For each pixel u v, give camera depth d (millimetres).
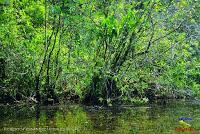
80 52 21281
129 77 22125
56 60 21422
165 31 23219
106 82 21703
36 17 21984
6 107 20031
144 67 22969
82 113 18281
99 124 15484
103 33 20844
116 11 21703
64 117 17125
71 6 20453
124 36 21328
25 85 21375
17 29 21484
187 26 23906
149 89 24453
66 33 21516
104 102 21703
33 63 20984
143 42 22797
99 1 21438
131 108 20094
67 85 22094
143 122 15906
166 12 22609
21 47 20938
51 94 21531
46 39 20922
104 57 21422
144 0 21844
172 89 24469
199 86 26312
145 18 21766
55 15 21156
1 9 21297
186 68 25453
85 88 21734
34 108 19797
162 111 18938
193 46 26391
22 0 21781
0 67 21297
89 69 21062
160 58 23250
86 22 20812
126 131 14164
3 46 20969
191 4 22812
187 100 24141
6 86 21297
